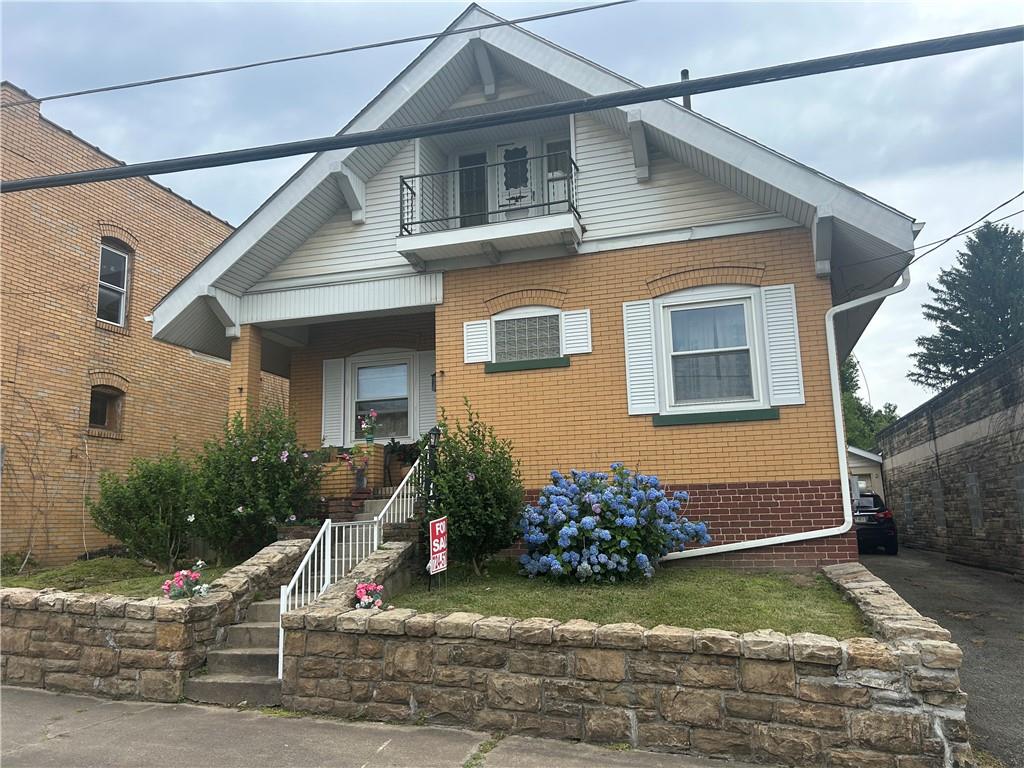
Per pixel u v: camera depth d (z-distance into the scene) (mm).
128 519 10195
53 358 13461
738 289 9461
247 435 9977
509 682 5695
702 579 7984
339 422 12562
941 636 5125
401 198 10359
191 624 6812
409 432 12289
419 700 5910
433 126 5977
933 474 18172
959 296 37625
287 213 10711
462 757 5172
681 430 9375
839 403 8867
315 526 9602
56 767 5117
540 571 8055
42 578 9914
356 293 11008
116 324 15133
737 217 9562
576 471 8664
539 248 10203
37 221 13375
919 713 4816
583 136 10336
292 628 6344
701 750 5180
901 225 8242
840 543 8625
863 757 4855
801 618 6281
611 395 9703
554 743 5438
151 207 16188
